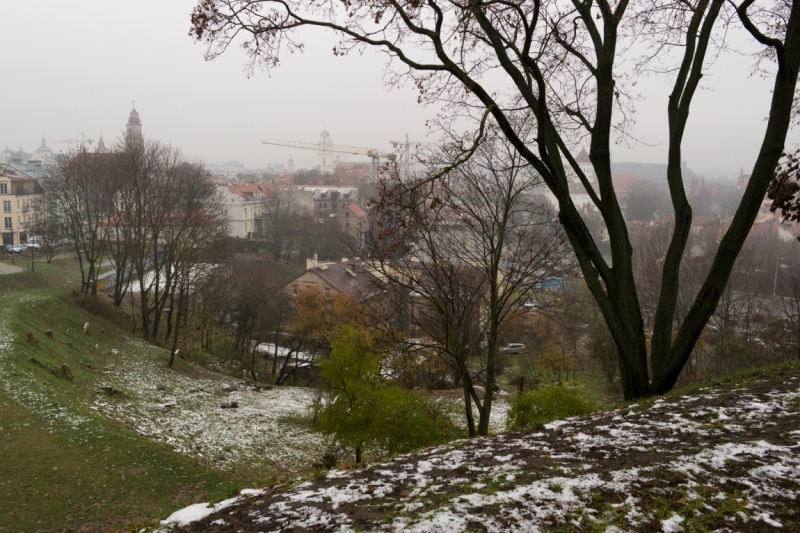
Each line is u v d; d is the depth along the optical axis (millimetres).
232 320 53750
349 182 175750
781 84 9672
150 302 51938
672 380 11016
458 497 5809
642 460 6523
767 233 73500
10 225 71938
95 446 17422
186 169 46344
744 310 41375
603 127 11227
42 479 15055
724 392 9477
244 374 43469
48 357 26875
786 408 7965
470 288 17234
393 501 6039
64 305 39062
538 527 5043
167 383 32594
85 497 14477
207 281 46781
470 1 9914
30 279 44188
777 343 34469
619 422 8312
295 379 45312
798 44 9391
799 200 13258
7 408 18969
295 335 42156
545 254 16328
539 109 10383
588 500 5535
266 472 19750
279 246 78625
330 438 24641
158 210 42031
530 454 7340
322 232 87938
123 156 41844
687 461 6297
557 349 37625
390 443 16906
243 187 100938
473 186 15812
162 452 17969
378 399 17516
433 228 15008
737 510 5082
